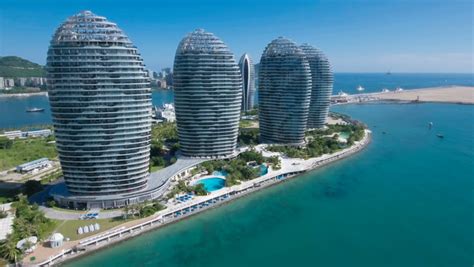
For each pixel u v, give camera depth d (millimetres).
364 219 154625
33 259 116062
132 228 139000
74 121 149250
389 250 128875
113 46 148125
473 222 150500
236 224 150625
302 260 122875
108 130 152125
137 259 122812
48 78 148875
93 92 147625
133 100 154125
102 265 118875
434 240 135750
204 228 146750
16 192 176750
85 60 145375
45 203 160875
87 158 153375
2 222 136625
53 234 127188
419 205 169250
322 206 169625
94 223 142000
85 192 159000
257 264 120312
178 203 162625
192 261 122188
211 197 170375
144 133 161250
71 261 120438
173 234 141250
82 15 149000
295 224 150250
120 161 157500
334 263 120875
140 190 166750
